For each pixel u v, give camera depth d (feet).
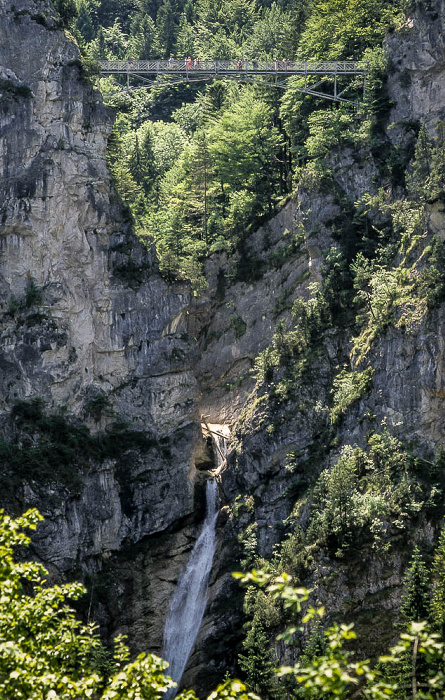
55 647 117.19
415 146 346.95
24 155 333.42
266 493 323.78
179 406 348.38
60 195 334.85
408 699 101.30
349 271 343.05
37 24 338.54
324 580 279.90
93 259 342.03
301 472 318.45
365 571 276.82
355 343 323.57
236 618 305.73
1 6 338.13
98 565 323.16
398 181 346.54
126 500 330.54
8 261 329.52
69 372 331.36
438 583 257.34
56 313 331.36
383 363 307.17
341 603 276.00
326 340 333.01
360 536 279.69
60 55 339.77
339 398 317.22
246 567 312.09
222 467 345.72
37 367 325.42
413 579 250.16
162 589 330.13
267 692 258.57
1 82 334.85
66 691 107.34
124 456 333.83
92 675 109.09
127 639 320.09
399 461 290.15
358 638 269.23
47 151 334.24
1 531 119.44
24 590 301.84
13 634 115.14
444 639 236.43
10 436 318.86
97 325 341.21
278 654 278.05
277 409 329.31
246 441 334.24
